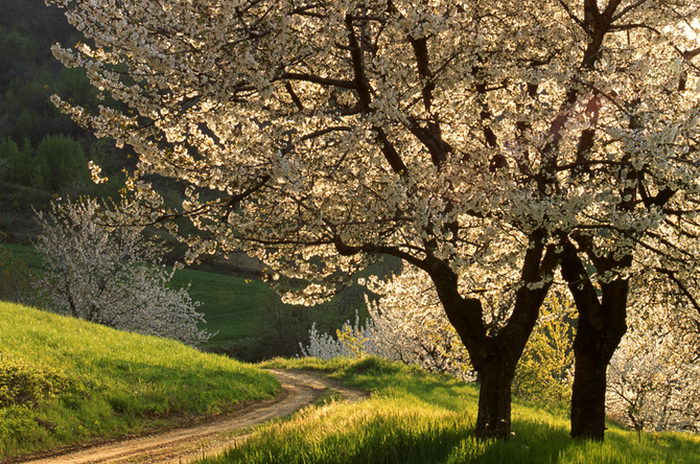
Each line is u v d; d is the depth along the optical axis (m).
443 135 15.01
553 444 12.55
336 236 12.48
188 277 109.38
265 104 12.30
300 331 82.88
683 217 15.59
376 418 14.80
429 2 12.59
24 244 106.38
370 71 12.84
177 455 17.39
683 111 13.15
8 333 26.14
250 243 12.95
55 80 196.88
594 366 15.14
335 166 11.95
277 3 10.99
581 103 13.32
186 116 12.06
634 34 16.19
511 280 16.00
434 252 11.82
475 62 13.08
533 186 12.43
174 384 26.67
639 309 19.88
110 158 155.50
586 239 14.90
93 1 10.40
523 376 38.75
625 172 12.59
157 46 10.62
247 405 28.33
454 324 13.46
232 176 11.68
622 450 13.32
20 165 149.25
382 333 48.19
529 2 14.83
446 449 11.69
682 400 34.56
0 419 17.75
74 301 50.09
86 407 20.91
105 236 49.56
